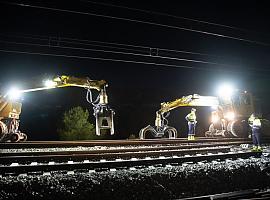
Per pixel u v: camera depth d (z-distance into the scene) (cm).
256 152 1162
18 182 689
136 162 912
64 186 695
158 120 1852
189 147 1313
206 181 821
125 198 690
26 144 1264
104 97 1438
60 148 1284
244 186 861
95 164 865
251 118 1393
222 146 1420
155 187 744
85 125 2106
